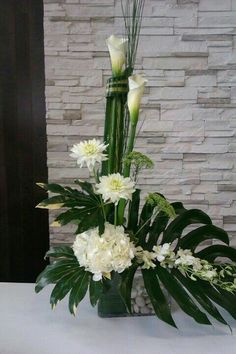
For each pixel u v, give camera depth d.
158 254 0.80
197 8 1.23
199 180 1.33
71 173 1.33
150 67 1.26
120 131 0.80
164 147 1.31
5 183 1.37
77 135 1.31
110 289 0.83
